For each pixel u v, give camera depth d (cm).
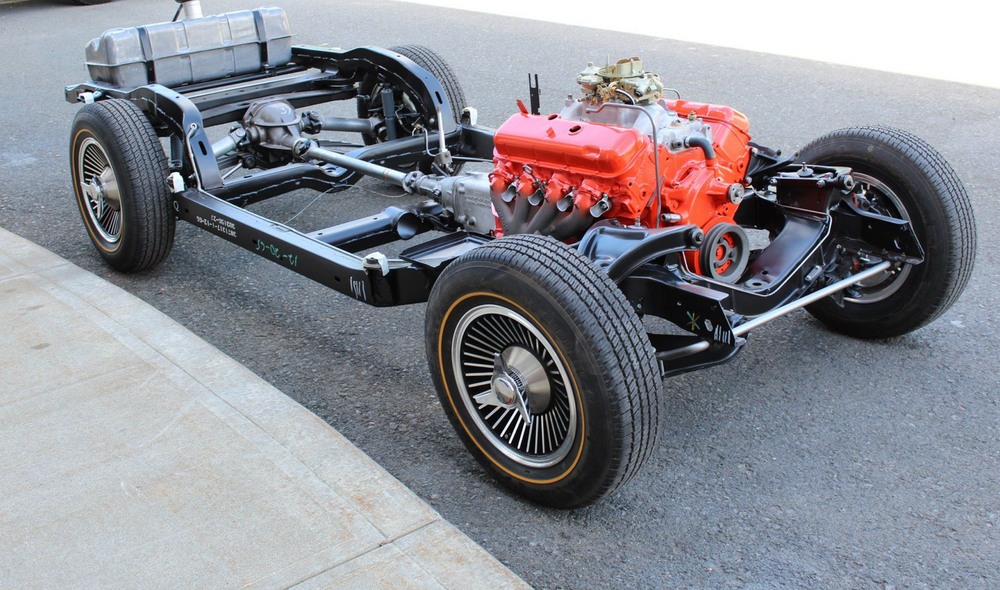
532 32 1115
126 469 331
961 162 624
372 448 355
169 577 278
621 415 274
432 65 583
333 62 598
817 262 380
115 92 526
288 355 427
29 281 502
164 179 478
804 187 384
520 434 320
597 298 274
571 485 297
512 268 285
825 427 354
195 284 507
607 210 348
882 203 396
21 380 396
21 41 1250
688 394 383
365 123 601
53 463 336
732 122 374
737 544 294
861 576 278
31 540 296
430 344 322
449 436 362
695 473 331
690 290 306
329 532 296
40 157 750
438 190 432
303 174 509
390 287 365
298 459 335
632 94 357
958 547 288
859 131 398
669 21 1140
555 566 288
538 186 370
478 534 305
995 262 485
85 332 440
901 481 321
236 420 362
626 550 294
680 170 354
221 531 297
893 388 379
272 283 507
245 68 583
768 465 333
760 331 433
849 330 421
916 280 389
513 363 306
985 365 393
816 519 304
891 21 1061
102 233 514
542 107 795
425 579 274
